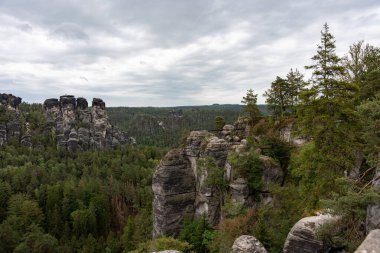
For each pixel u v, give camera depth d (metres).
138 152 163.62
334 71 25.36
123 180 127.94
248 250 17.48
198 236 41.97
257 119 61.69
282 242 28.09
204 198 47.88
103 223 95.69
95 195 103.75
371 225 12.89
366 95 30.02
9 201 91.81
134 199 109.25
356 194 13.34
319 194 24.56
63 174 123.38
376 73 29.91
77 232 85.62
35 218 86.38
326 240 14.77
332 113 25.11
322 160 24.78
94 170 131.00
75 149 161.62
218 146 49.00
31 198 99.75
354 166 24.36
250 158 42.94
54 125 176.38
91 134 176.50
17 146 149.38
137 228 72.56
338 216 15.02
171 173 51.84
